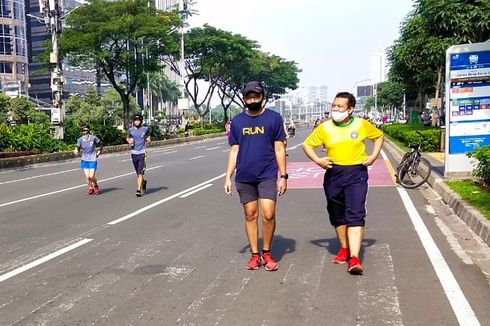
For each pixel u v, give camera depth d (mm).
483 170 9781
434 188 11367
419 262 5652
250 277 5277
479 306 4336
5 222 8812
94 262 6016
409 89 36469
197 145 37500
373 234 7070
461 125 11586
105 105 69750
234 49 48812
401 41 25547
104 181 14961
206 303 4555
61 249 6688
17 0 87250
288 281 5105
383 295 4637
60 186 14148
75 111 70312
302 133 55344
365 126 5445
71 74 101375
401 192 11125
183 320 4180
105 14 32812
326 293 4727
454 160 11656
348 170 5414
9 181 16328
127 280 5285
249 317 4207
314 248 6410
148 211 9484
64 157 25734
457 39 15969
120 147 32562
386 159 19500
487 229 6543
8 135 24125
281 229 7605
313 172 15508
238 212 9094
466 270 5332
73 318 4297
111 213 9383
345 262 5691
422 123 35969
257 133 5395
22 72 89312
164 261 5980
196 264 5820
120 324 4141
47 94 106000
